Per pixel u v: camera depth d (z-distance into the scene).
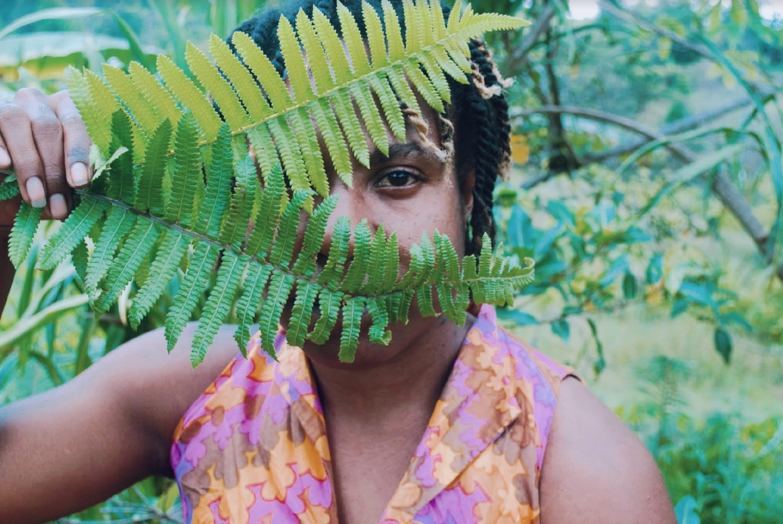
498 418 0.73
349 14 0.55
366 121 0.55
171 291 1.29
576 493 0.71
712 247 2.96
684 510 1.35
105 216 0.53
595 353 3.28
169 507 1.46
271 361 0.83
